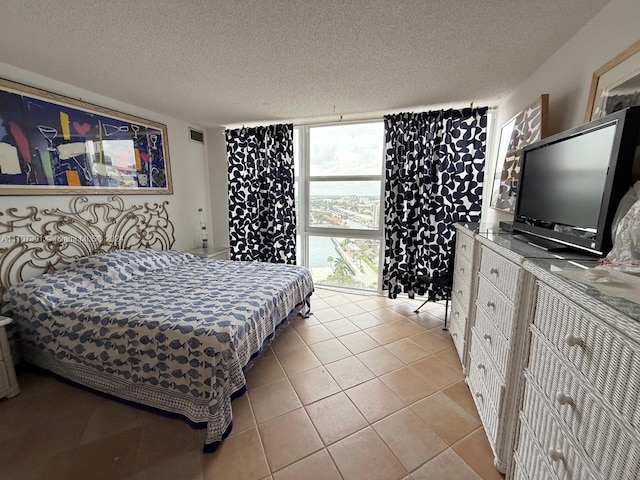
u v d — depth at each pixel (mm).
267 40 1652
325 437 1476
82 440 1443
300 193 3742
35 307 1795
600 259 1012
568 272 882
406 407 1686
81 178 2412
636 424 576
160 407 1559
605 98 1252
